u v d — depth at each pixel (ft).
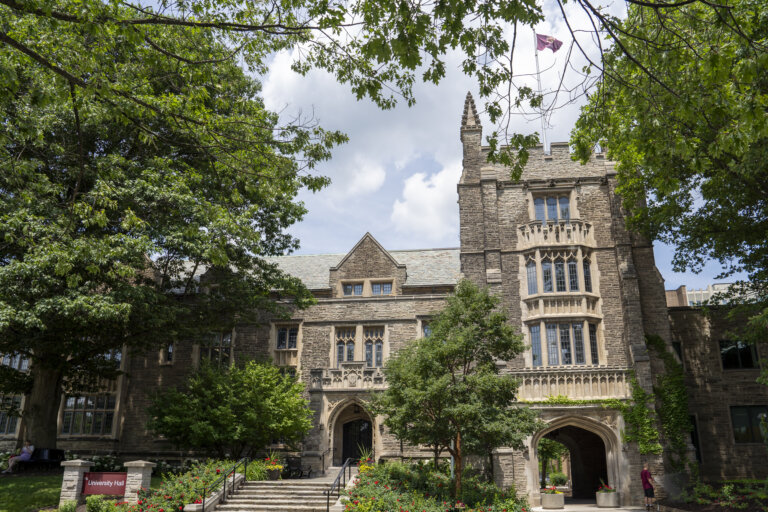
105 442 92.27
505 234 86.48
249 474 65.00
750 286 78.95
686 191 70.23
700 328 88.94
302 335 92.99
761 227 65.92
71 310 55.77
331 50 31.78
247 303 79.36
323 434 81.66
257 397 74.59
